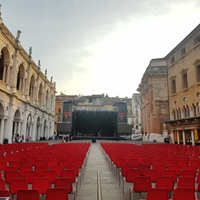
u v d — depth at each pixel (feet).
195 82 114.62
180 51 134.21
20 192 15.90
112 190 27.78
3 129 101.91
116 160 35.63
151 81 156.25
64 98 304.91
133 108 294.05
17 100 117.29
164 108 151.12
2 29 94.07
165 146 80.07
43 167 28.09
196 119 102.17
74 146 70.54
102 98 285.02
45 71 184.03
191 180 20.52
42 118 175.83
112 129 207.31
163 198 16.35
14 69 111.45
